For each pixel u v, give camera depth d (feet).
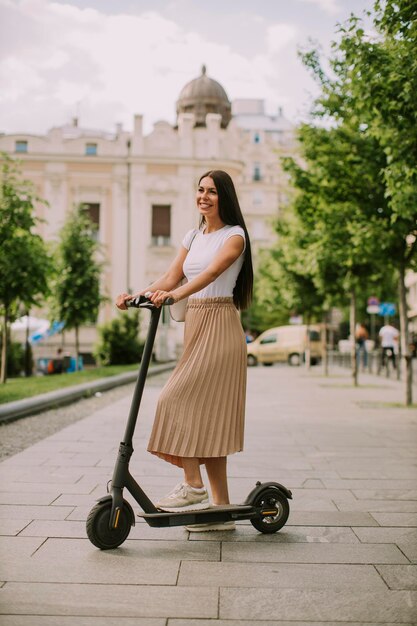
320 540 13.14
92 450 23.79
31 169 143.74
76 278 86.63
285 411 39.04
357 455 23.40
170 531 13.66
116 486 12.52
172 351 133.90
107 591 10.35
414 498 16.79
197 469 13.32
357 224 38.83
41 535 13.26
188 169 145.38
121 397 47.01
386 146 29.96
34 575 11.00
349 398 48.80
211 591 10.40
